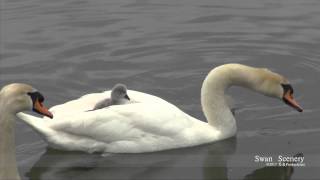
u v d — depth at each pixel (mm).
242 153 15492
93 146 15320
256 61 19609
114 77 18688
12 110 12938
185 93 18062
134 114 15422
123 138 15359
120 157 15352
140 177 14602
